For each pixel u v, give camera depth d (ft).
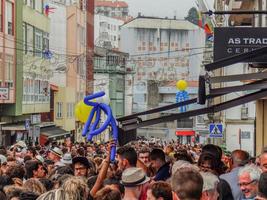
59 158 59.88
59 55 223.71
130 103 331.36
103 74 311.06
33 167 40.29
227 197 29.81
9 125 152.25
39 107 174.91
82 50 247.50
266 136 88.48
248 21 126.93
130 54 359.87
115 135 36.83
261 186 20.43
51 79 216.13
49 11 214.69
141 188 26.16
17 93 150.10
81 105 49.01
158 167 38.50
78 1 243.60
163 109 49.93
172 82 345.72
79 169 38.75
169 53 360.07
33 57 167.22
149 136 307.99
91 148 86.89
